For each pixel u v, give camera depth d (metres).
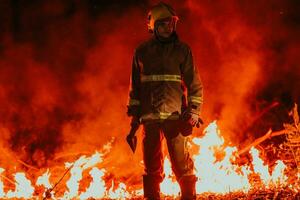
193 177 6.73
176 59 6.76
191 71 6.76
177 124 6.70
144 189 6.82
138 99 6.93
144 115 6.78
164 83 6.73
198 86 6.73
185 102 6.87
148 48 6.83
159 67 6.76
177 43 6.83
